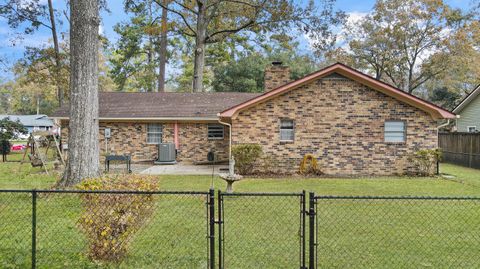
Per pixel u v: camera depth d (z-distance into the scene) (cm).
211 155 1800
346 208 775
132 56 3294
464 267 461
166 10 2522
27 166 1648
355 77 1380
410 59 3244
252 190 1038
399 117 1391
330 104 1398
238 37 2772
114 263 450
